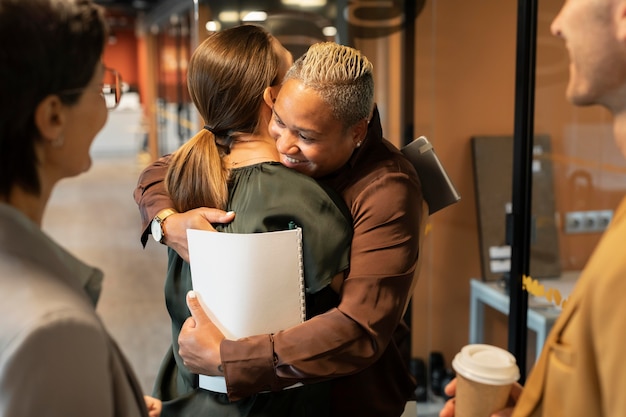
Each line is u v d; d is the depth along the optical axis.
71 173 0.82
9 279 0.68
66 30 0.73
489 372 1.00
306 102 1.00
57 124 0.76
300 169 1.09
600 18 0.75
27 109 0.71
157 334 3.78
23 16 0.68
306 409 1.11
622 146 0.81
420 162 1.21
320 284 1.03
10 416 0.63
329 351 1.00
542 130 2.57
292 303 1.04
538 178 2.59
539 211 2.59
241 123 1.11
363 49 2.57
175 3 7.60
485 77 2.80
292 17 2.28
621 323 0.69
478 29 2.75
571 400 0.76
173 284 1.18
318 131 1.02
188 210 1.15
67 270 0.75
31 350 0.63
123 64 14.33
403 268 1.05
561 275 2.58
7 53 0.67
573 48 0.79
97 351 0.68
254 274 1.01
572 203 2.62
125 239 6.13
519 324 2.26
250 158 1.11
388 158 1.11
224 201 1.09
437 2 2.69
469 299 2.96
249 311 1.03
